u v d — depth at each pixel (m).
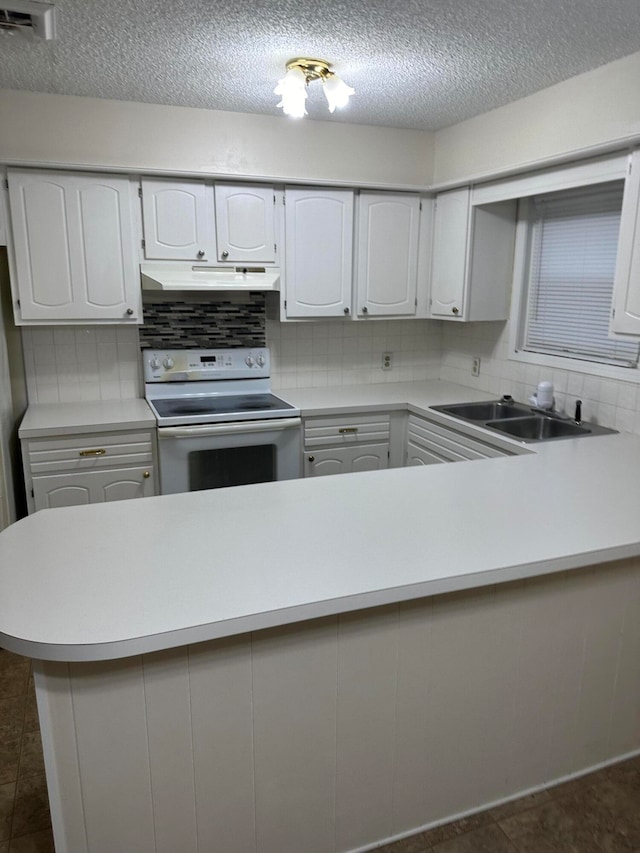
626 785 1.88
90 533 1.62
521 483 2.05
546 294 3.30
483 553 1.52
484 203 3.18
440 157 3.54
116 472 3.04
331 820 1.59
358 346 3.96
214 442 3.11
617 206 2.83
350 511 1.79
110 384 3.46
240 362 3.66
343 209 3.39
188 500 1.88
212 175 3.07
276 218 3.27
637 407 2.72
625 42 2.21
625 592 1.79
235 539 1.59
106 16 1.99
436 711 1.64
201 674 1.35
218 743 1.41
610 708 1.90
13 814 1.84
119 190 2.99
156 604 1.26
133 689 1.30
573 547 1.56
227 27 2.07
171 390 3.54
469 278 3.36
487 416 3.42
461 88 2.74
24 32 2.05
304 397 3.57
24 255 2.90
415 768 1.66
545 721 1.80
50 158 2.92
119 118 2.98
